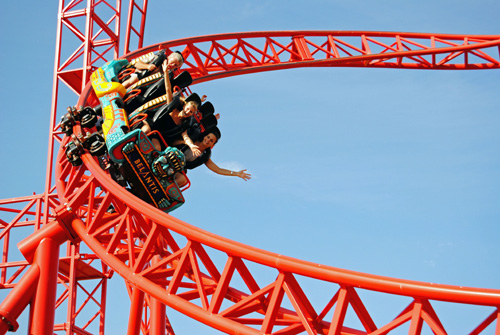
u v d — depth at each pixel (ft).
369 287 81.15
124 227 105.50
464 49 214.28
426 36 223.71
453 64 221.66
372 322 85.97
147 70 121.49
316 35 218.79
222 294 91.97
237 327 88.79
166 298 95.61
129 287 138.31
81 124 120.98
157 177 109.60
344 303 83.20
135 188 110.93
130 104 119.14
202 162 119.34
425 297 78.18
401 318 80.33
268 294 98.84
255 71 203.51
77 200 112.47
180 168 109.70
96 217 108.58
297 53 217.56
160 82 118.42
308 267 84.99
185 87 122.72
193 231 94.99
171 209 113.39
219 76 196.75
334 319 82.94
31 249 112.27
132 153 107.76
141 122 114.32
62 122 121.60
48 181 153.89
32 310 106.52
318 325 93.25
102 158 118.73
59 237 113.39
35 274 108.37
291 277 88.33
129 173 109.60
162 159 107.96
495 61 218.38
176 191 111.34
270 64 207.00
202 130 120.37
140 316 117.19
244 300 90.48
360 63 218.79
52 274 110.22
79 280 159.53
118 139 107.14
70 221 113.19
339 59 210.38
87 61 162.61
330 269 83.82
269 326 86.58
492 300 74.49
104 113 114.21
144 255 100.22
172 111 114.52
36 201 153.89
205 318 91.45
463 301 76.13
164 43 181.47
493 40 217.97
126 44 174.40
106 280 157.69
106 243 111.45
